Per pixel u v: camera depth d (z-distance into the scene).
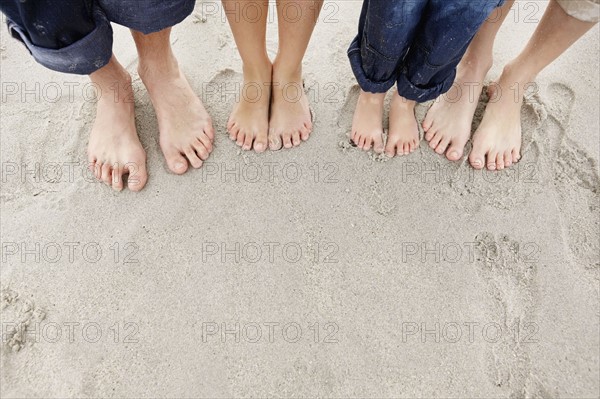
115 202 1.25
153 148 1.32
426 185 1.28
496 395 1.05
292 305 1.14
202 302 1.14
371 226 1.23
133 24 0.98
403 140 1.31
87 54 0.97
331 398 1.05
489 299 1.15
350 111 1.39
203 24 1.53
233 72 1.46
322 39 1.51
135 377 1.06
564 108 1.37
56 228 1.22
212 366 1.07
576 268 1.17
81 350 1.08
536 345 1.09
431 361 1.08
